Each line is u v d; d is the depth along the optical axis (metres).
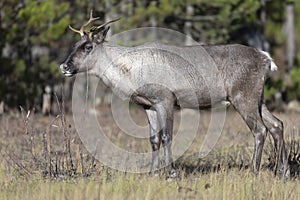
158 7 71.50
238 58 36.53
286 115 69.56
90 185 30.30
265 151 40.06
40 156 39.34
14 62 69.62
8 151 43.41
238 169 35.94
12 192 30.45
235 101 36.44
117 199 28.47
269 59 36.81
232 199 29.39
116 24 68.81
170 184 31.91
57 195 28.83
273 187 30.84
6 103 68.62
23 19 68.81
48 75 70.50
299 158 38.44
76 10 70.75
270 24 112.00
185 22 75.50
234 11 74.75
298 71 86.06
